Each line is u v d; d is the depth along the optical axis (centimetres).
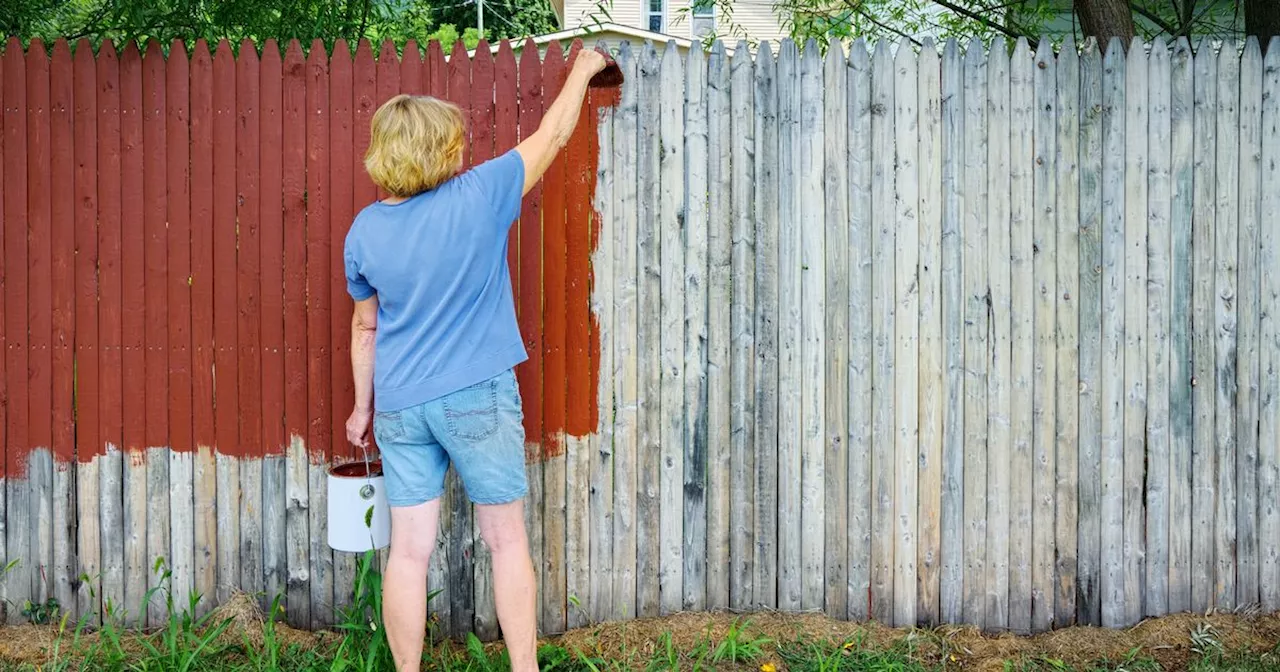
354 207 334
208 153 333
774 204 342
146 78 332
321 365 339
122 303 336
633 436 346
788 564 350
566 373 343
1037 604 352
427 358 264
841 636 338
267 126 333
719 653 319
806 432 347
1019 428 348
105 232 334
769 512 349
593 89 337
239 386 340
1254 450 353
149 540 343
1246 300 349
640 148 339
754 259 344
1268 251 348
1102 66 342
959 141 341
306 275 337
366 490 297
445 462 280
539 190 337
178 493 342
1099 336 347
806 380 346
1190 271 347
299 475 342
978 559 351
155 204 334
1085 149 343
